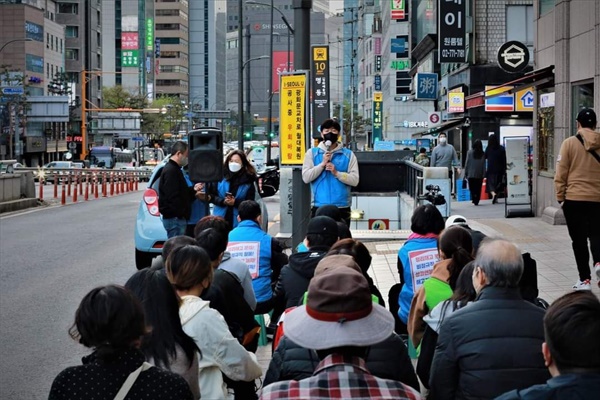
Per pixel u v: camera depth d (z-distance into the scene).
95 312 3.52
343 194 11.79
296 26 12.20
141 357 3.61
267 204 34.09
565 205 10.18
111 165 87.50
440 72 54.56
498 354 4.34
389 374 4.49
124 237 21.61
